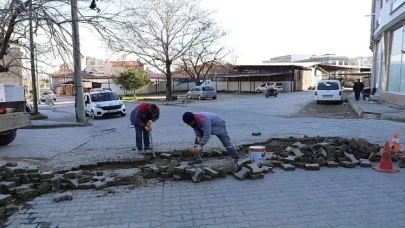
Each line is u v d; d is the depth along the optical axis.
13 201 4.81
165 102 32.44
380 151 6.95
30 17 7.74
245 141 9.20
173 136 11.05
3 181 5.35
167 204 4.64
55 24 8.28
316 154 6.66
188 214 4.27
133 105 31.14
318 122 14.07
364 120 14.10
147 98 42.22
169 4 33.19
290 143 8.60
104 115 19.69
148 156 7.52
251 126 13.33
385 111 15.48
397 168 6.27
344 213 4.19
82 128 14.87
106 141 10.48
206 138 6.15
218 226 3.89
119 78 45.25
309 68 53.69
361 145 7.00
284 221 3.98
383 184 5.34
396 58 19.75
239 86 55.59
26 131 13.74
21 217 4.28
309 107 21.75
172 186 5.45
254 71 52.53
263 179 5.71
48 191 5.29
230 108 23.62
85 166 6.91
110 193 5.16
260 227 3.83
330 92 23.06
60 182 5.43
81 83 16.42
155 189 5.31
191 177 5.70
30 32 8.54
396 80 19.69
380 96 22.62
